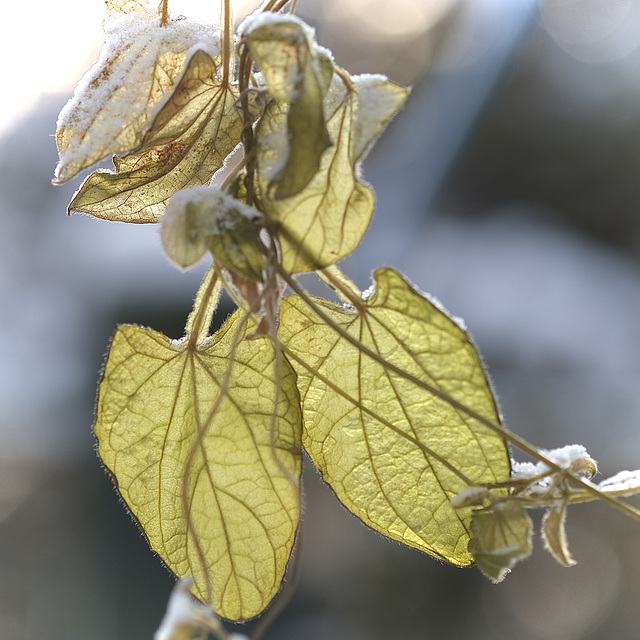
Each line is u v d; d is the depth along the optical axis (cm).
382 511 58
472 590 148
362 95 54
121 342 57
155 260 151
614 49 186
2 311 157
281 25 53
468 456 56
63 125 55
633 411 138
